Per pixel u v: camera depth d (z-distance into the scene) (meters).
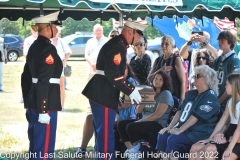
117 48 5.73
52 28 5.65
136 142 6.78
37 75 5.57
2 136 9.06
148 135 6.78
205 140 5.82
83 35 29.86
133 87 5.73
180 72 7.59
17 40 28.97
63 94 11.85
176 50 9.77
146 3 5.70
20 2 8.16
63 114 11.93
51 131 5.65
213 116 6.04
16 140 8.77
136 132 6.73
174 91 7.60
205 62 7.40
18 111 12.35
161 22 11.33
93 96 5.89
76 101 14.30
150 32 26.45
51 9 8.86
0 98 14.80
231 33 6.76
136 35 5.87
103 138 5.89
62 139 8.90
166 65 7.70
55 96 5.61
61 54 10.98
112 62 5.67
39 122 5.59
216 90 6.09
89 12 9.31
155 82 6.75
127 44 5.86
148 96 6.48
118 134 7.22
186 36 11.35
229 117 5.81
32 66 5.58
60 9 8.92
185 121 6.14
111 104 5.87
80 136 9.23
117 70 5.67
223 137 5.70
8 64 26.02
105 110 5.85
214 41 11.15
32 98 5.62
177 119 6.39
